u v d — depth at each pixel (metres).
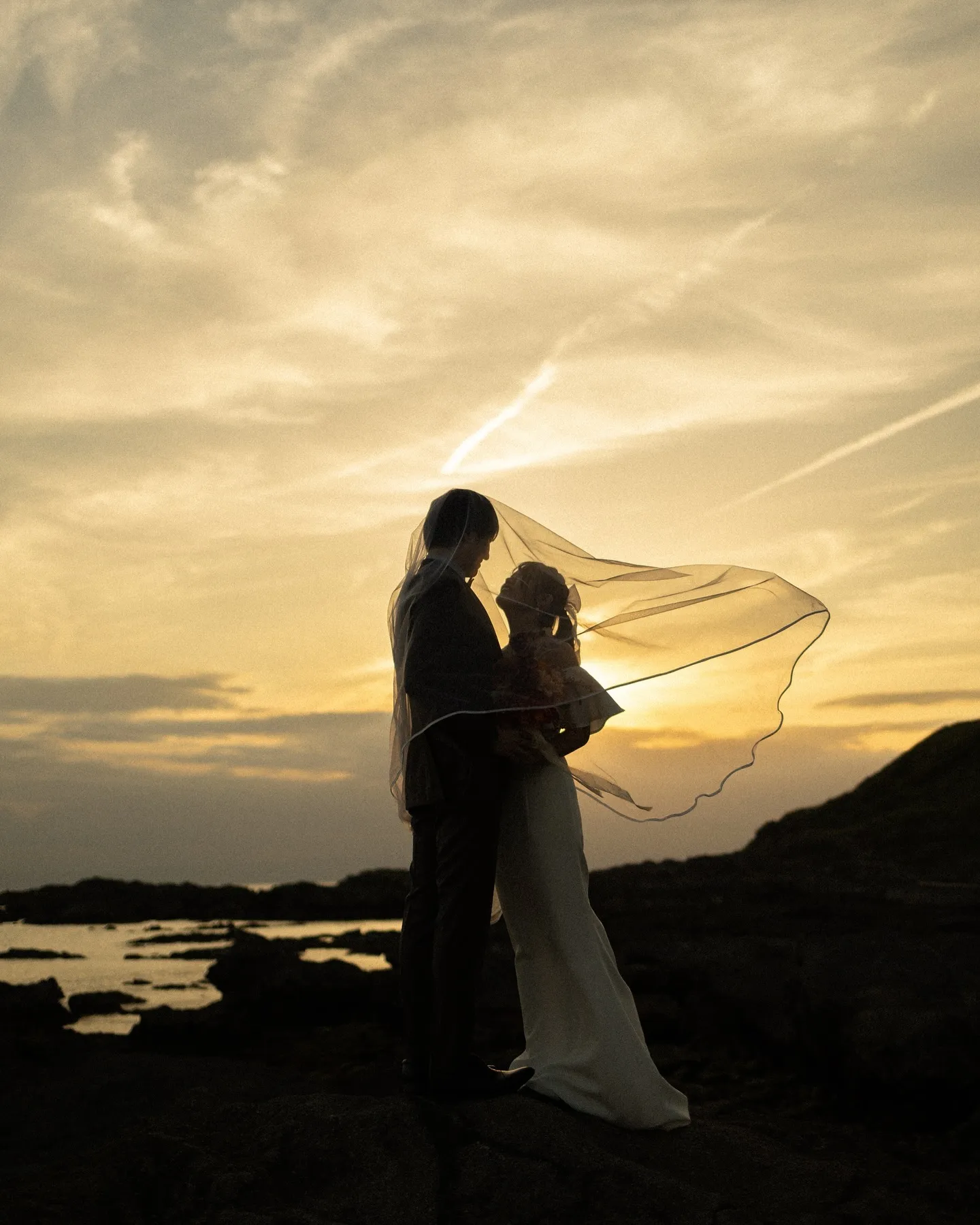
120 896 44.56
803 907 17.98
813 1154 4.49
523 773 3.89
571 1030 3.85
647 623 3.94
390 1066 6.83
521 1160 3.33
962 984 6.20
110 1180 3.46
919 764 43.44
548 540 4.11
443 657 3.56
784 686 4.07
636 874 29.25
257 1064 7.28
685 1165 3.60
